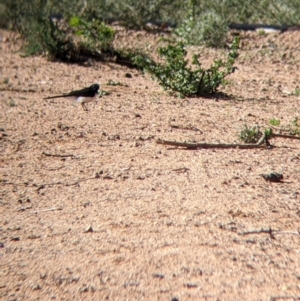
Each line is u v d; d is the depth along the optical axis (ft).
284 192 75.46
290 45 170.71
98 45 164.96
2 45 176.24
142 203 73.10
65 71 153.17
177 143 94.48
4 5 189.78
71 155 92.22
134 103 123.34
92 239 65.10
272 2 191.52
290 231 65.21
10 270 60.08
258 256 60.13
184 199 73.67
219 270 57.88
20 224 69.72
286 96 131.13
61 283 57.31
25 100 126.93
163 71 131.75
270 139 98.32
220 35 172.24
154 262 59.72
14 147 96.58
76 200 75.25
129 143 96.99
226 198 73.56
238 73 151.43
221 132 102.06
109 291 55.47
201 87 130.00
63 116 114.11
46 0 192.34
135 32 181.98
